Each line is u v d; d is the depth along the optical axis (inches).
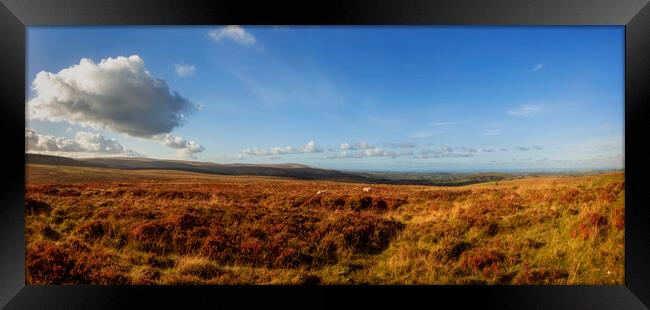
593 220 283.4
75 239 283.1
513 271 261.7
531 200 362.0
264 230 302.0
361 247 293.7
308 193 487.2
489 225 305.4
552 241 280.1
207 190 493.7
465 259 271.1
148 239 285.0
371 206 397.1
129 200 386.6
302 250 282.0
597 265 260.1
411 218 348.8
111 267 262.8
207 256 275.6
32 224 295.9
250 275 262.4
